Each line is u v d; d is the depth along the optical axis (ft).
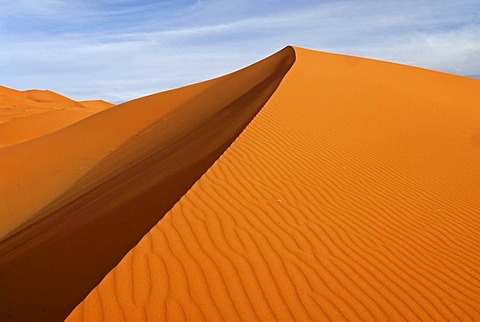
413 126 49.49
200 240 18.76
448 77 94.07
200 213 21.22
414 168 35.47
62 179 61.16
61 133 87.35
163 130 66.44
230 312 14.61
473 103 74.28
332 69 69.82
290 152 32.32
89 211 31.32
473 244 22.44
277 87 50.08
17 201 57.16
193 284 15.84
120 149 67.10
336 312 15.15
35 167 69.87
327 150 34.76
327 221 22.49
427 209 26.94
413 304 16.16
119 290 15.29
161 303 14.76
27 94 303.48
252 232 19.99
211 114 58.39
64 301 16.49
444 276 18.57
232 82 81.92
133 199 27.63
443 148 43.32
